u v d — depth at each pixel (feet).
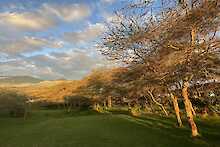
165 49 88.84
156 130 127.44
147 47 105.70
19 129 186.91
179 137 103.55
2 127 210.79
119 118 199.21
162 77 95.50
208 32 85.30
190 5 87.04
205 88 125.59
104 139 107.86
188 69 86.22
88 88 385.50
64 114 358.84
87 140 108.27
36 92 491.31
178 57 81.92
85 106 426.10
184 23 82.69
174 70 86.94
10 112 339.36
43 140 118.11
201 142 90.68
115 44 110.32
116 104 368.07
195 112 180.45
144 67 108.68
